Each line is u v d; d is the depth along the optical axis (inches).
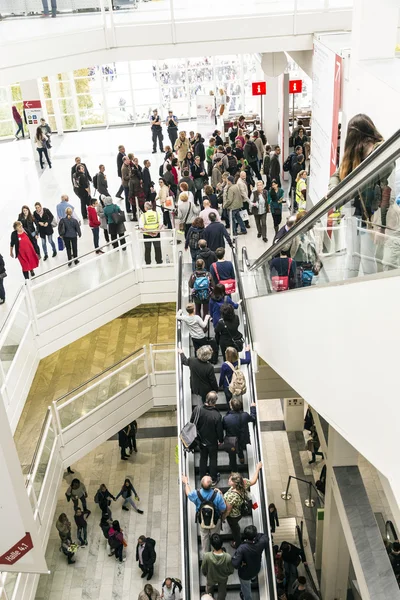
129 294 511.2
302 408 679.7
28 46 512.4
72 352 567.2
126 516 560.4
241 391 304.2
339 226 206.1
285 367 303.7
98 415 499.5
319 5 554.9
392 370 158.7
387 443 165.3
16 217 659.4
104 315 493.0
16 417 381.4
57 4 519.8
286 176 759.7
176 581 445.7
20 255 491.5
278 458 655.8
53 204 690.8
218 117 971.3
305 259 259.4
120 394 515.8
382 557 341.7
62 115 1008.2
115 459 624.1
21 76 516.1
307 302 245.1
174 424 665.6
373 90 385.1
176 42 562.9
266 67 675.4
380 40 410.0
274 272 322.3
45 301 443.2
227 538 293.4
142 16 553.0
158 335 585.3
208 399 294.0
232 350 324.2
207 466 309.0
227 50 567.2
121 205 687.1
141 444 639.8
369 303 171.3
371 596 316.5
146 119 1045.2
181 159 706.8
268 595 273.9
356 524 366.3
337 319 204.2
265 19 556.7
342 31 555.5
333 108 471.2
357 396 188.7
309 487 593.0
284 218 663.1
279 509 590.2
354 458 410.0
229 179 598.5
